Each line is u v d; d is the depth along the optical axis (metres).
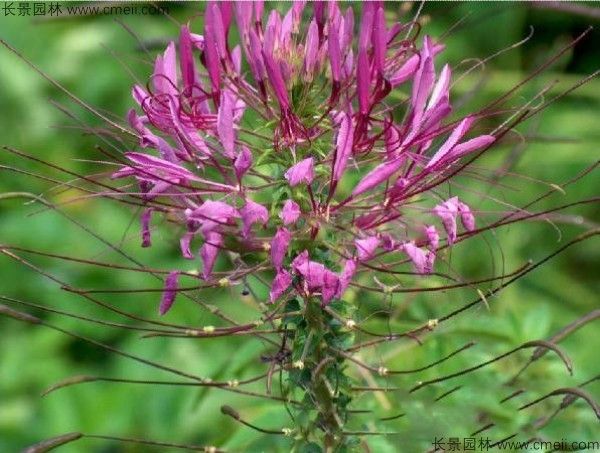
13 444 0.76
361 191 0.40
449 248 0.41
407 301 0.54
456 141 0.39
